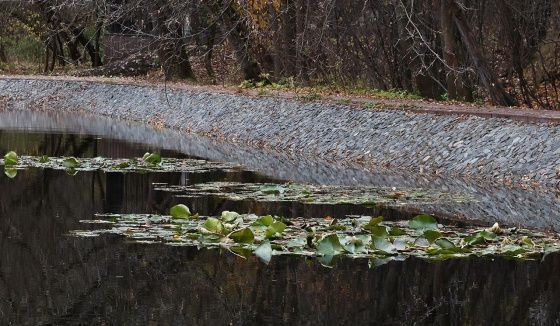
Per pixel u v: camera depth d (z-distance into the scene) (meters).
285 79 33.09
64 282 8.99
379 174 18.83
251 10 28.27
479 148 19.12
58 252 10.33
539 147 18.09
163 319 7.77
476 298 8.84
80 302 8.27
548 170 17.36
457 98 27.70
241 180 17.06
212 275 9.37
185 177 17.28
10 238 11.09
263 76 33.53
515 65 29.95
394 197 15.16
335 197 14.91
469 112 20.83
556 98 30.33
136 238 11.17
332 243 10.56
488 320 8.10
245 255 10.36
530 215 13.87
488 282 9.49
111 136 26.27
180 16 27.94
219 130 27.16
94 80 39.31
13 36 57.25
